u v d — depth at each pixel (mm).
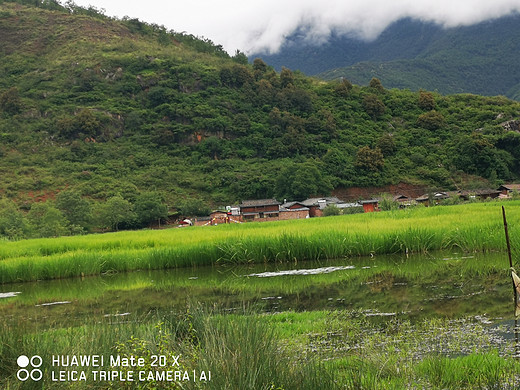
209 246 25375
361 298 14438
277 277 19484
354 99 129625
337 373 7445
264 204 84562
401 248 23797
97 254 25344
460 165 100500
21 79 130500
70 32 148500
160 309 14539
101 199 89750
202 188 99500
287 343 9305
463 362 7984
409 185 97562
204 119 116500
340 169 101188
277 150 110438
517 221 25094
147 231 45062
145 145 113250
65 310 15453
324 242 23984
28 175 95750
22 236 60375
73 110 117875
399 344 9492
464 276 16812
